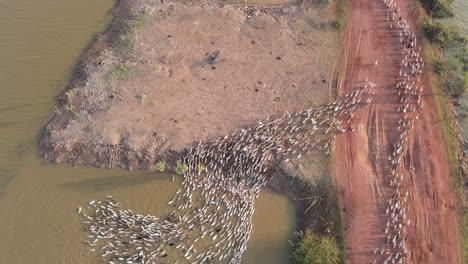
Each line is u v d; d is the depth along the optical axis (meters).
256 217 34.81
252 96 40.75
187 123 38.81
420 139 38.41
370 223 33.78
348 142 38.06
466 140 39.28
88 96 40.44
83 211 34.72
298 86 41.56
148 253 32.66
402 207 34.50
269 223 34.53
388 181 35.91
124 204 35.19
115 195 35.66
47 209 34.84
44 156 37.28
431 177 36.28
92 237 33.34
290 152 37.28
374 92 41.31
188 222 34.22
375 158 37.19
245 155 36.78
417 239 33.16
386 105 40.50
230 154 36.88
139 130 38.25
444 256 32.50
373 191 35.34
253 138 37.75
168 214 34.72
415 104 40.62
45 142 37.78
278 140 37.69
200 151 37.06
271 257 33.00
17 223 34.16
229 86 41.38
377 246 32.78
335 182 35.75
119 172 36.84
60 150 37.31
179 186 36.22
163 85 41.22
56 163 37.03
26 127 39.03
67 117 39.25
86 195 35.59
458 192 35.62
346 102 40.47
